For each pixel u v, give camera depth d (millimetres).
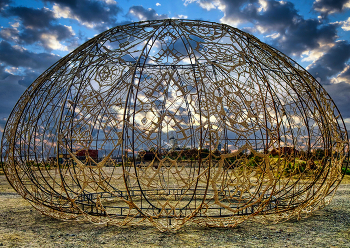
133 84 6379
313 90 8586
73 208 7641
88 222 7742
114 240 6195
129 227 7227
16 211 9094
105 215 7332
